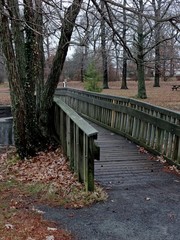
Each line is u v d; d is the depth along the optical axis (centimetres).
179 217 348
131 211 363
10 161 600
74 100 1217
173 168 527
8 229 311
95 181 464
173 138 543
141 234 312
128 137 754
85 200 388
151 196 409
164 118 628
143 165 549
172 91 2381
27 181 472
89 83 1725
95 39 603
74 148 480
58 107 639
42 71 652
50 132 661
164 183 460
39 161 582
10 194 415
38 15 565
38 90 654
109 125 881
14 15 523
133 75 3825
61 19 483
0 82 3153
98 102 952
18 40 596
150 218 346
